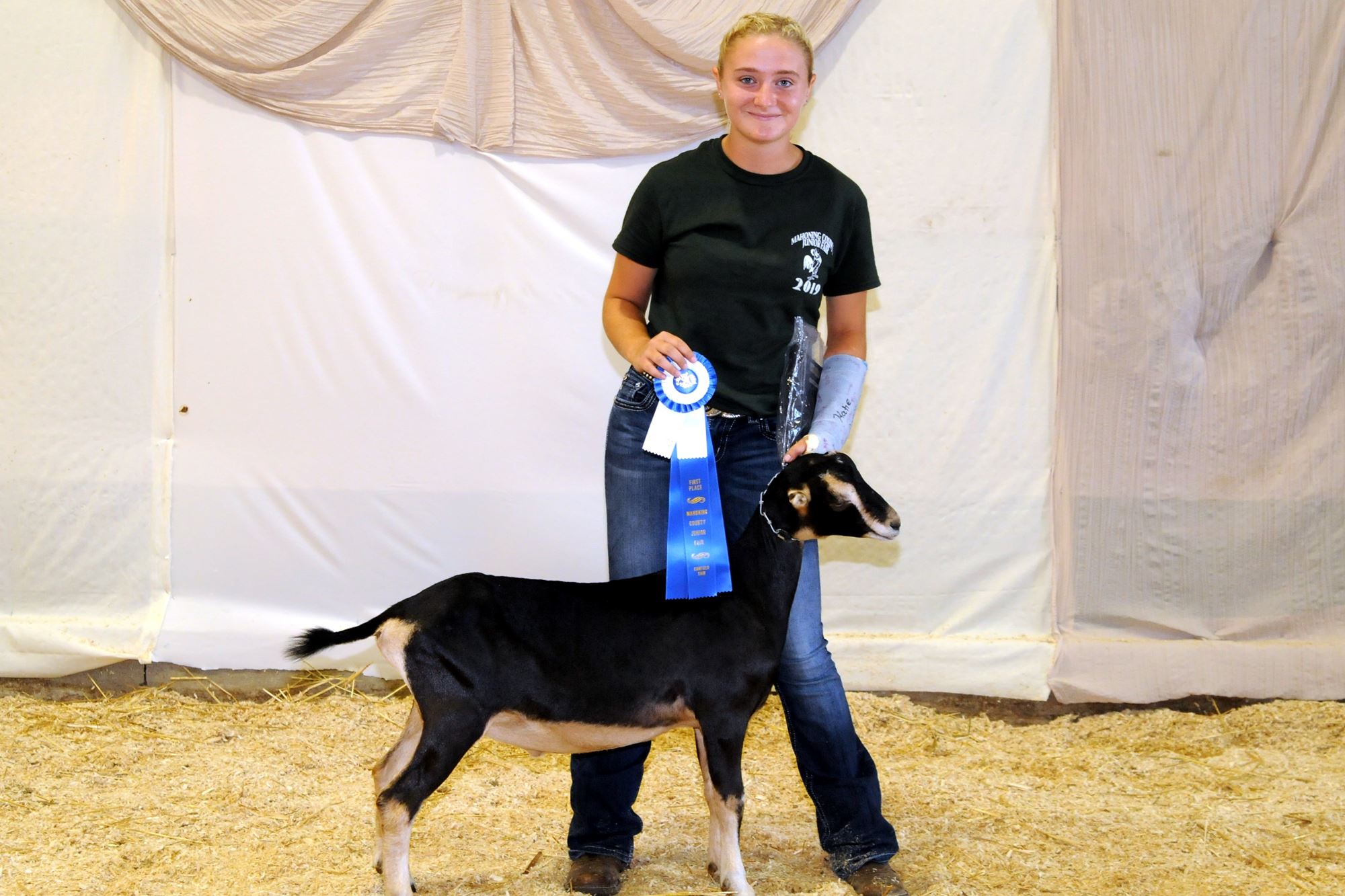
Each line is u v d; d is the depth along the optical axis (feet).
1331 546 16.22
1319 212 15.87
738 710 9.76
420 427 16.76
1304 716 15.70
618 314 10.83
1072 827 12.25
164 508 16.93
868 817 10.59
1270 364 16.10
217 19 15.98
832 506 9.69
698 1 15.78
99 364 16.88
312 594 16.98
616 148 16.25
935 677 16.57
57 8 16.56
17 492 17.01
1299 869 11.17
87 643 16.81
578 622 9.67
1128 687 16.24
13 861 10.56
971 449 16.65
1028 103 16.31
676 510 9.95
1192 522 16.37
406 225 16.58
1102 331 16.24
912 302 16.55
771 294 10.14
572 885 10.36
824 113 16.40
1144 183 16.02
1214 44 15.81
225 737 15.11
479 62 16.26
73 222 16.76
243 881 10.35
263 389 16.80
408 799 9.36
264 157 16.57
